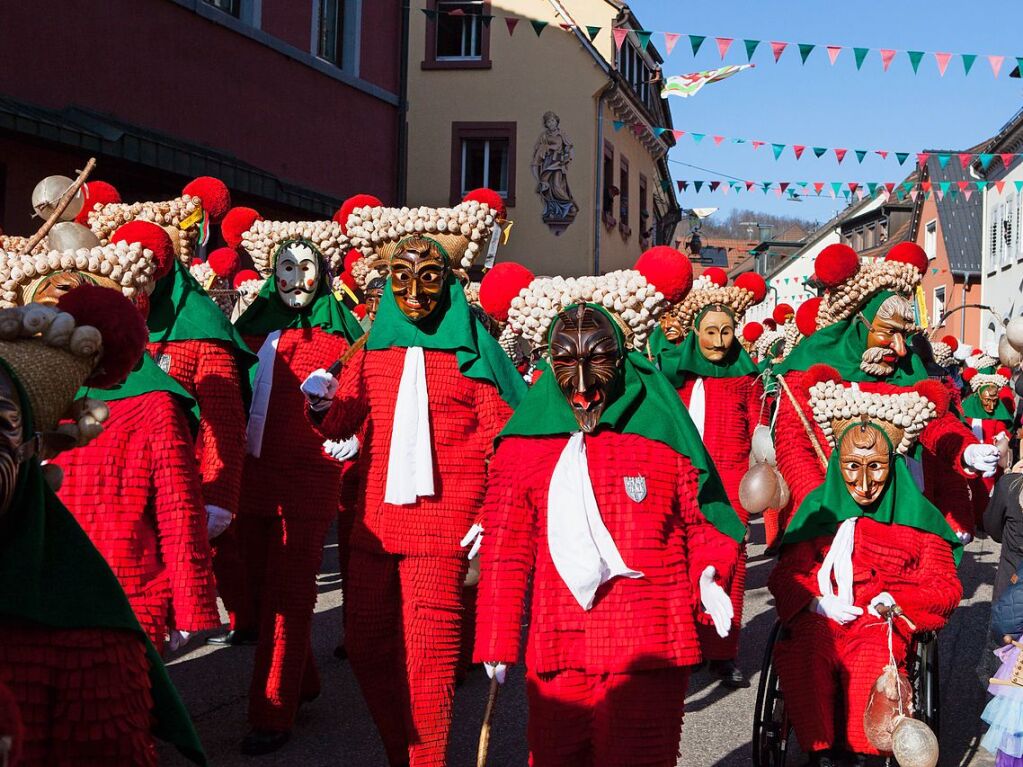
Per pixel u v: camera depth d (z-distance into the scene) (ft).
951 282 136.26
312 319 21.68
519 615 13.52
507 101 99.91
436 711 16.43
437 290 17.51
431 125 100.48
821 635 16.57
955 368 50.37
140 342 9.08
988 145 126.00
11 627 8.19
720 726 20.85
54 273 14.29
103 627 8.50
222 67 57.47
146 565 14.21
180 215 19.84
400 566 16.80
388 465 17.03
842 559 16.70
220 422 17.37
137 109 51.47
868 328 26.32
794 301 208.85
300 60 64.08
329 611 28.40
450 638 16.63
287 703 18.63
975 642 27.53
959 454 22.65
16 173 43.16
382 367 17.56
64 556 8.52
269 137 61.67
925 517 16.98
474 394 17.44
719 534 13.51
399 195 74.69
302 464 19.57
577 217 100.42
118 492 14.10
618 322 14.75
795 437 20.83
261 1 60.64
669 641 12.99
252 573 20.07
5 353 8.38
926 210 145.89
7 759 6.31
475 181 101.30
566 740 13.05
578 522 13.01
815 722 16.20
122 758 8.50
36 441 8.21
